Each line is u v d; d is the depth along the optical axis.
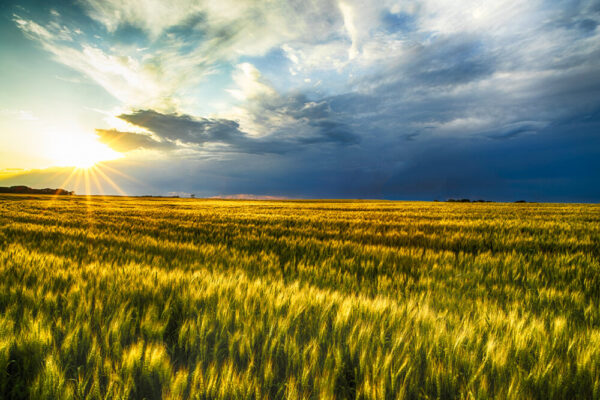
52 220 13.72
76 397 1.71
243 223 13.30
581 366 1.88
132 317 2.60
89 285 3.34
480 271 4.73
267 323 2.46
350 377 2.00
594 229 10.77
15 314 2.59
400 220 15.09
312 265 5.23
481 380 1.76
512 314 2.67
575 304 3.26
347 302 2.81
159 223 12.84
